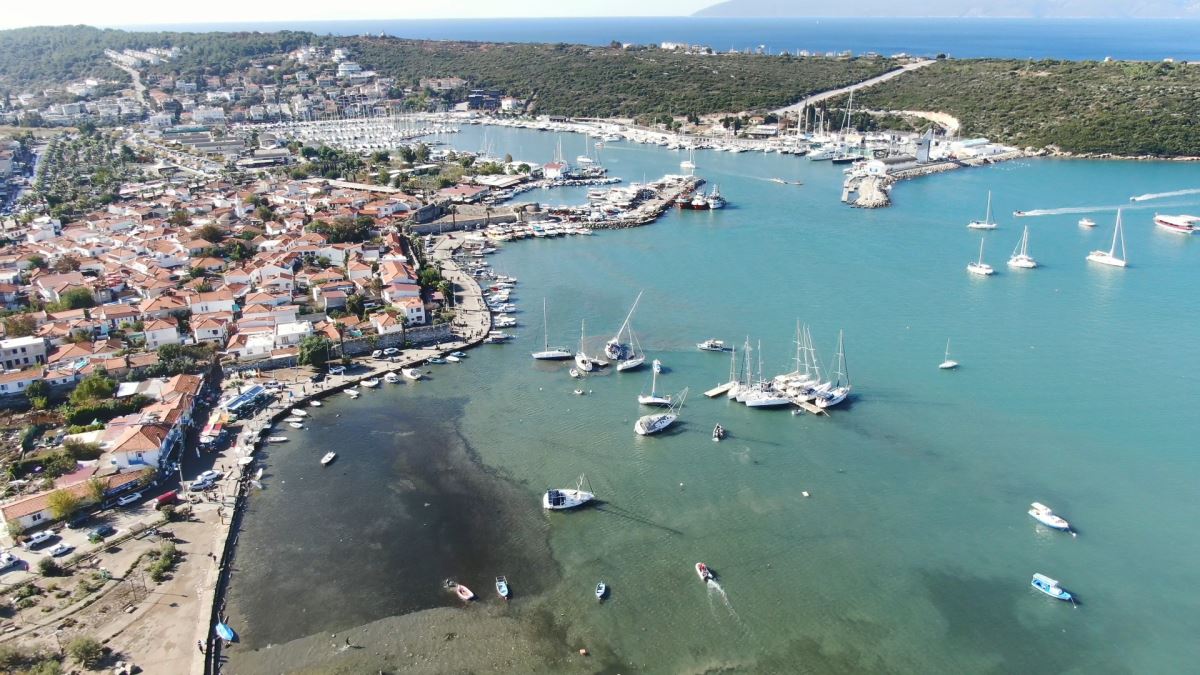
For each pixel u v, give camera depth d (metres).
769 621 91.81
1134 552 102.94
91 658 82.81
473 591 95.81
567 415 138.38
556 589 96.31
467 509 111.69
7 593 92.25
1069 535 106.19
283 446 128.25
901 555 102.56
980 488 116.31
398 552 102.62
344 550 102.94
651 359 160.38
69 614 89.50
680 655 86.88
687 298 195.75
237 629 89.44
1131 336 168.50
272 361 153.62
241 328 164.12
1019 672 85.06
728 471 120.88
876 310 185.50
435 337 170.00
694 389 147.50
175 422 124.94
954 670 85.31
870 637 89.69
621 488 116.69
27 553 99.00
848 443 128.50
